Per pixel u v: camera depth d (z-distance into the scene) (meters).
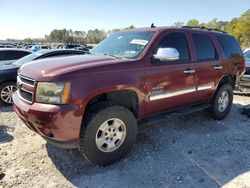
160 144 4.53
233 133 5.20
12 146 4.31
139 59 4.00
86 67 3.46
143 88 4.01
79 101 3.31
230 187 3.35
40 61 3.94
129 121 3.86
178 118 5.90
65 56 4.31
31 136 4.73
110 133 3.73
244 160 4.07
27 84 3.56
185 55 4.79
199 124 5.63
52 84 3.26
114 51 4.50
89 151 3.55
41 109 3.25
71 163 3.82
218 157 4.14
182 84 4.66
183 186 3.35
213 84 5.44
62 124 3.25
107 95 3.88
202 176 3.58
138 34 4.61
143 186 3.33
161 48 4.16
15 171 3.57
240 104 7.59
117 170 3.68
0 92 7.01
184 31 4.89
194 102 5.18
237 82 6.38
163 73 4.27
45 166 3.72
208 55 5.32
